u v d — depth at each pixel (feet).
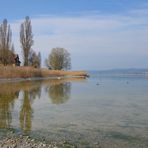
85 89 197.57
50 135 62.59
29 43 354.33
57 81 302.45
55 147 52.34
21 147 51.98
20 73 301.02
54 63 484.33
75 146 54.24
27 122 77.36
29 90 180.55
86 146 54.54
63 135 62.80
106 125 74.59
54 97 142.41
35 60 405.39
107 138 61.16
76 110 99.45
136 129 70.28
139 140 59.88
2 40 335.26
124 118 84.79
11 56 350.02
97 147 54.08
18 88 193.36
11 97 139.64
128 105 113.39
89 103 119.24
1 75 278.05
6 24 337.11
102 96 148.46
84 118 84.07
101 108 104.99
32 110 98.78
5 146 52.19
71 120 80.84
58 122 77.61
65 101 126.31
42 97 141.49
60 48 491.31
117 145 55.93
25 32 352.49
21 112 94.12
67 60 496.64
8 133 64.08
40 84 241.96
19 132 65.36
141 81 329.52
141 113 93.91
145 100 130.52
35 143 54.85
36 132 65.41
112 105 113.09
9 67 295.69
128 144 56.75
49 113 92.63
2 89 183.21
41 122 77.41
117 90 188.85
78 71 458.09
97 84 254.68
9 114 90.17
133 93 165.99
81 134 64.13
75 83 271.28
